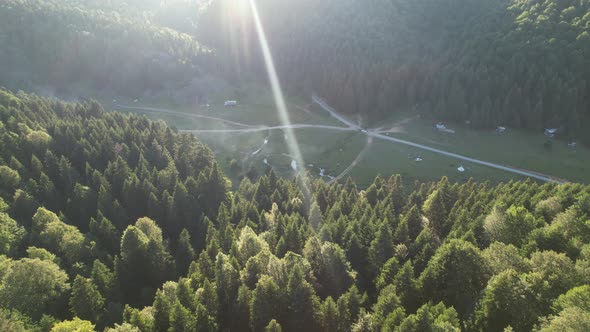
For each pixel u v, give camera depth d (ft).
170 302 177.88
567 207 248.32
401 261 220.23
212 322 169.99
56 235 230.48
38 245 228.22
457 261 182.50
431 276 180.04
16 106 423.64
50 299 184.65
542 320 141.38
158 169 374.63
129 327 152.35
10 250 215.51
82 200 288.51
